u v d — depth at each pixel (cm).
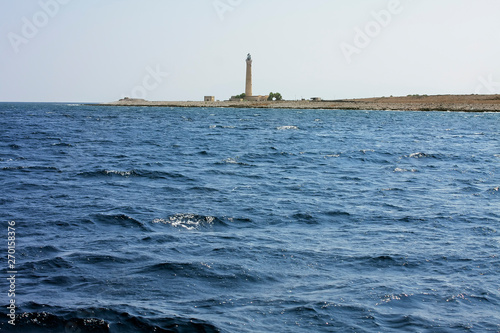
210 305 1104
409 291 1195
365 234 1709
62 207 2025
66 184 2569
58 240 1571
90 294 1147
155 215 1912
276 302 1126
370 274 1313
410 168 3369
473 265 1384
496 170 3306
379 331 998
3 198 2189
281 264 1379
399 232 1738
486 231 1752
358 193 2459
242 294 1170
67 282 1218
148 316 1036
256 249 1506
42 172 2956
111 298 1127
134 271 1296
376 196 2383
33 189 2416
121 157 3800
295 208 2094
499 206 2172
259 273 1303
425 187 2644
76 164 3331
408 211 2061
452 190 2558
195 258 1405
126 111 15475
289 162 3666
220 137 5966
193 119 10531
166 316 1037
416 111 15938
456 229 1780
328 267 1364
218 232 1709
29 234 1634
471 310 1098
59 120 9562
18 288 1173
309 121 9962
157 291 1175
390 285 1231
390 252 1492
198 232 1700
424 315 1068
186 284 1220
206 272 1298
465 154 4219
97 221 1811
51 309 1054
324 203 2206
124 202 2141
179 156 3934
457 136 6281
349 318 1052
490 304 1129
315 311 1079
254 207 2098
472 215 1991
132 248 1494
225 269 1321
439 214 2006
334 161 3738
